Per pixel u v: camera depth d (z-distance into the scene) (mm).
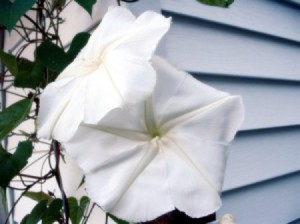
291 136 835
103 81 229
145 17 249
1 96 1075
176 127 254
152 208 237
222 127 245
